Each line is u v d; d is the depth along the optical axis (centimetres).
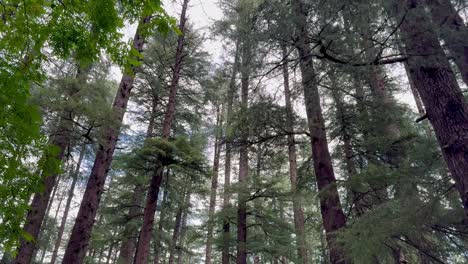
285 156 851
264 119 711
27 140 254
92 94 898
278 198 1058
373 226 421
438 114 441
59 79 828
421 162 497
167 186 1113
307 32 506
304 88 634
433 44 451
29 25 287
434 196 427
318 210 1253
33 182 265
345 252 492
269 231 1066
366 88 805
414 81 487
